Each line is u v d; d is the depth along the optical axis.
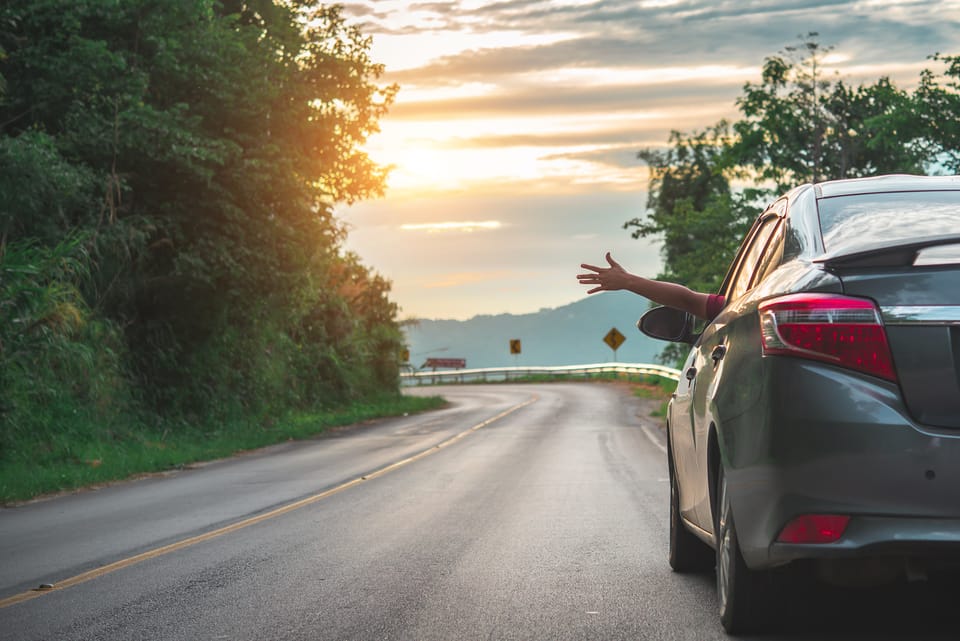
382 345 51.38
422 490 13.80
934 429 4.14
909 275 4.30
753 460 4.55
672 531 7.28
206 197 26.92
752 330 4.81
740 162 43.53
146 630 5.84
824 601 5.85
